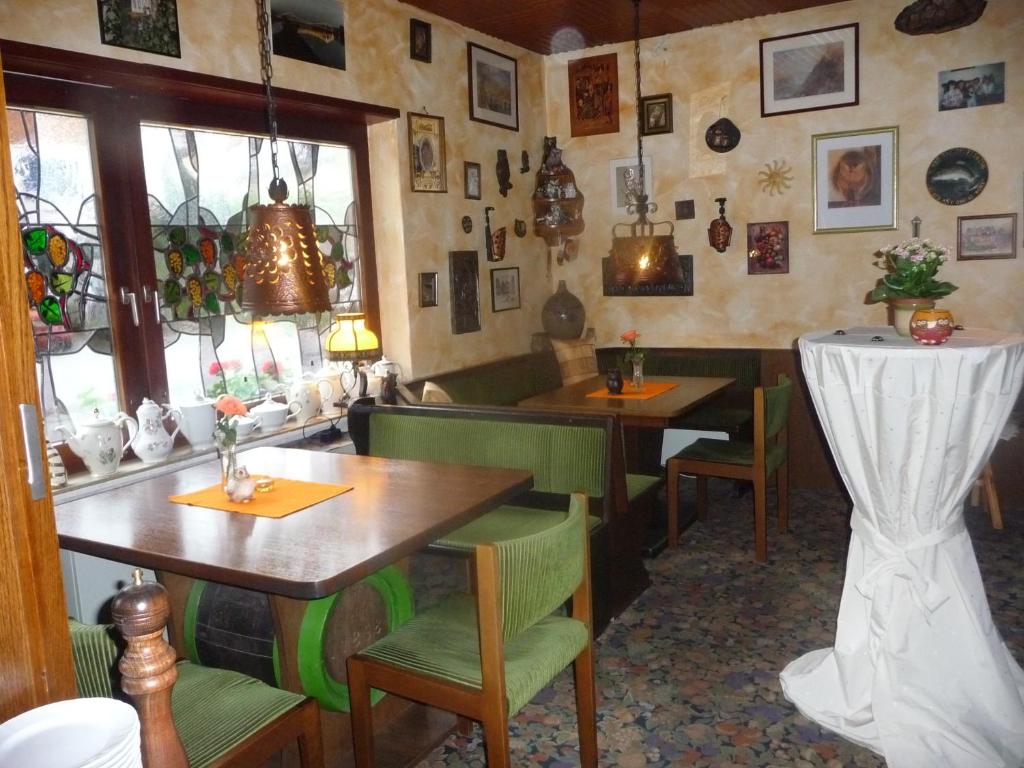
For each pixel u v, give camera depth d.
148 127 3.13
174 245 3.24
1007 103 4.20
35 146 2.77
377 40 4.00
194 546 1.99
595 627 3.04
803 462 4.93
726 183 4.95
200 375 3.36
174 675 1.27
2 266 1.16
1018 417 4.26
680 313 5.20
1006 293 4.30
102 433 2.88
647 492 3.50
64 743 1.03
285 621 2.17
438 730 2.50
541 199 4.98
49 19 2.65
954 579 2.32
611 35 4.95
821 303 4.78
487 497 2.32
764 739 2.43
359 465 2.77
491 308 4.92
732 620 3.20
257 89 3.34
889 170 4.50
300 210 2.41
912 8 4.29
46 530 1.22
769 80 4.73
